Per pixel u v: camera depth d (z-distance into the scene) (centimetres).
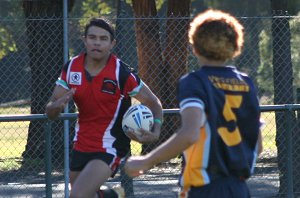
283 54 4050
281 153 3431
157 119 2423
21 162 4491
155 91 4828
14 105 7038
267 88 8494
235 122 1606
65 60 3562
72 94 2348
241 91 1623
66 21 3559
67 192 3297
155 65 4853
